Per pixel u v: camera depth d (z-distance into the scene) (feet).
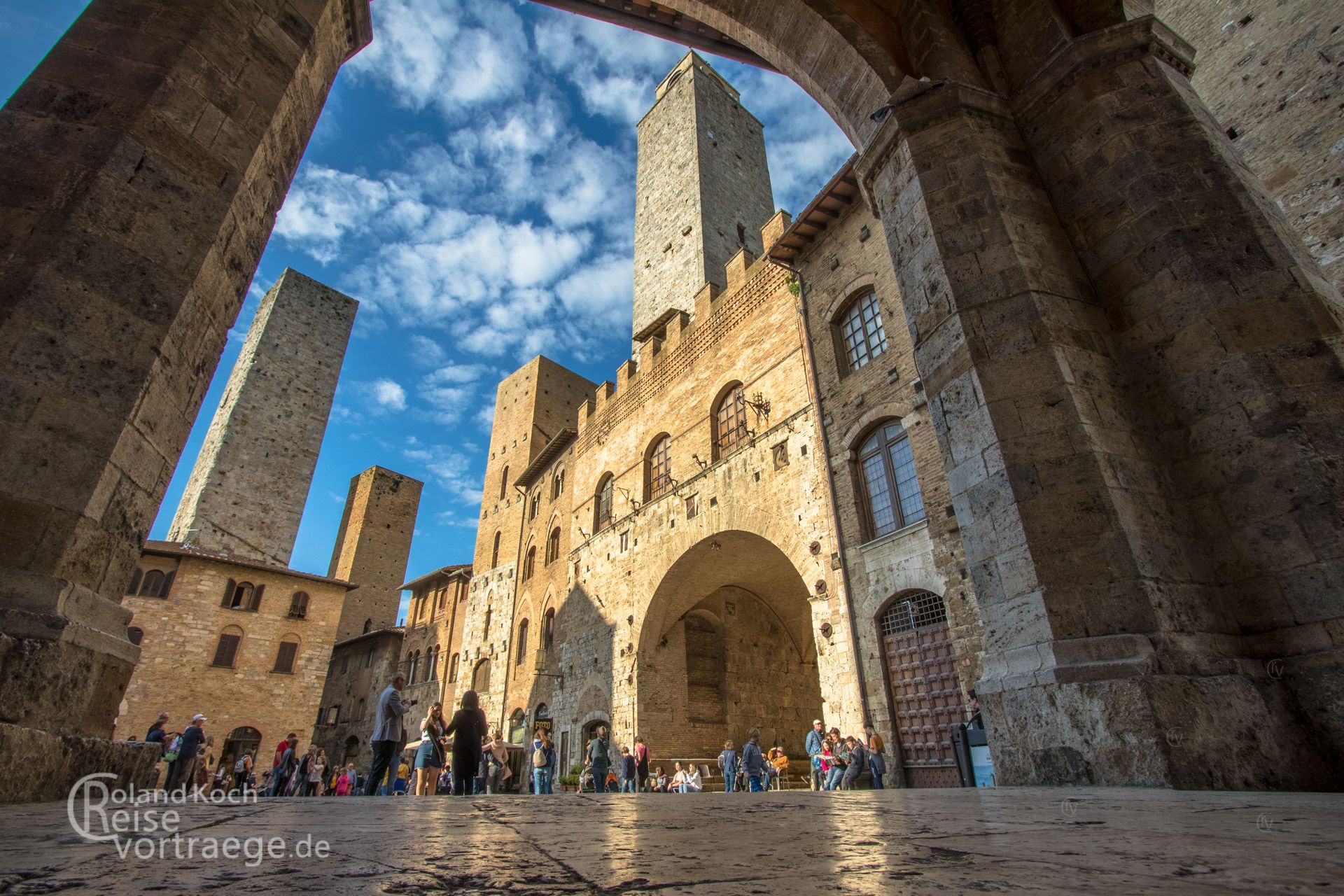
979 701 18.12
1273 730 14.79
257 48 21.42
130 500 15.81
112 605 15.08
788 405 58.95
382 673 143.54
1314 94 34.27
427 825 7.77
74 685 13.32
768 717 77.97
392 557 171.01
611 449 87.04
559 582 93.40
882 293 50.70
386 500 174.91
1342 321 18.21
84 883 3.90
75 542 14.06
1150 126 22.15
